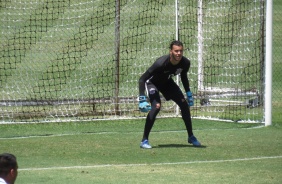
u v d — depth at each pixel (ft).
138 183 87.51
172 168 95.55
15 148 108.58
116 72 138.41
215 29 174.09
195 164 97.96
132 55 178.40
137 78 163.12
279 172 93.20
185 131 123.34
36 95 151.02
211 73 149.38
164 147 109.50
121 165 97.40
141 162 99.40
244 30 171.42
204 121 131.85
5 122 127.03
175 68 105.70
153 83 107.34
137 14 203.82
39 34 192.75
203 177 90.48
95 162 99.40
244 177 90.48
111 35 193.36
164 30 191.31
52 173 92.58
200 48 146.00
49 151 106.52
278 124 128.88
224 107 143.13
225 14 174.29
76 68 169.99
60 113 135.33
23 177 90.38
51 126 126.62
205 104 143.33
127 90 154.61
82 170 94.48
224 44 164.35
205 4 173.99
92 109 138.62
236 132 121.90
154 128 126.11
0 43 184.34
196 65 165.89
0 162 57.52
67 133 120.98
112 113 136.67
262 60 138.72
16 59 173.99
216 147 109.40
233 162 99.14
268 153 105.19
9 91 153.38
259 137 117.39
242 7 179.32
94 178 89.97
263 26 138.21
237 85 150.61
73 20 201.57
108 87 156.97
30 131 122.42
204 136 118.32
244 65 163.22
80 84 159.02
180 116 135.33
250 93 142.20
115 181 88.53
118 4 137.69
